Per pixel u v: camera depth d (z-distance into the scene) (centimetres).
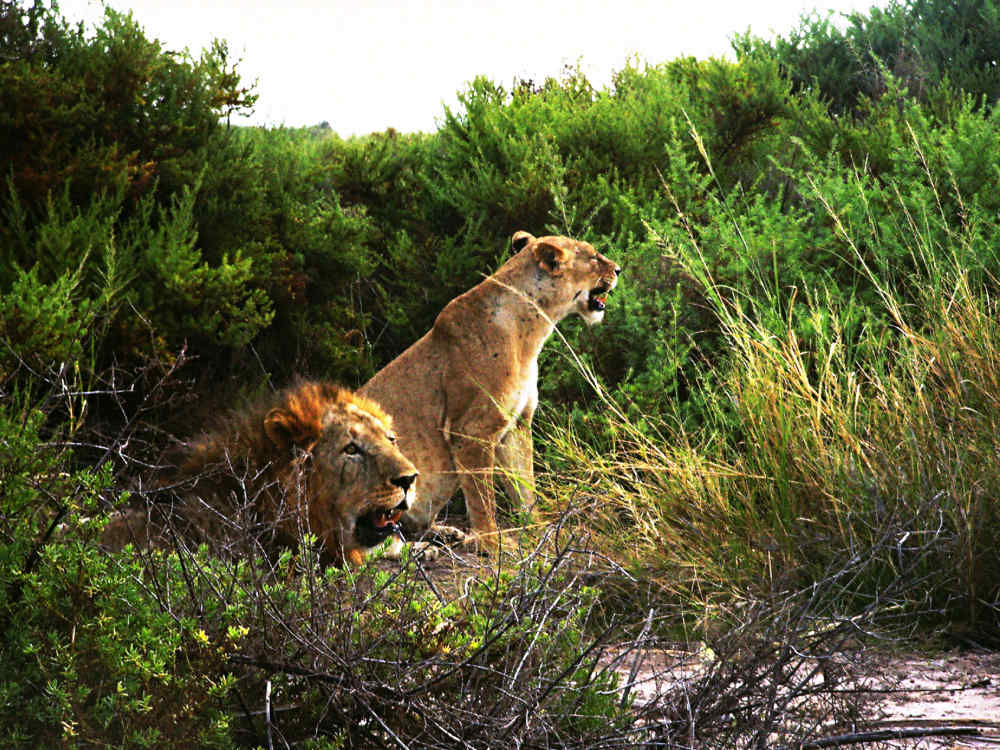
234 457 711
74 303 1168
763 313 1195
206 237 1413
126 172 1314
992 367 894
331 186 1892
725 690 510
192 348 1303
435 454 1169
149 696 427
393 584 538
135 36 1416
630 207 1538
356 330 1535
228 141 1512
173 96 1442
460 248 1595
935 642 743
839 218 1334
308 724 477
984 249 1202
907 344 1020
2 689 433
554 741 489
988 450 838
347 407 747
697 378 1225
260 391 1197
